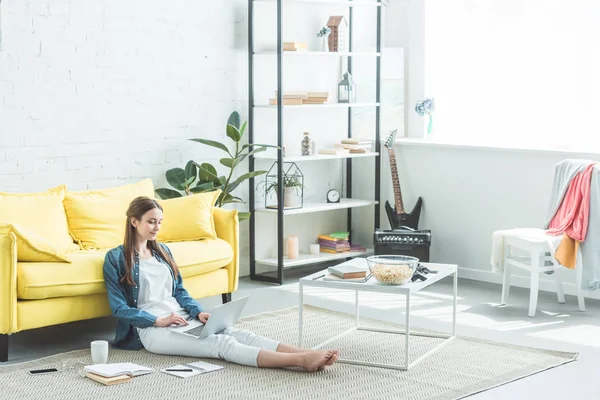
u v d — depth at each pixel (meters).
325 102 6.94
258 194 7.09
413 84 7.64
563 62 6.91
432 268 5.13
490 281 6.88
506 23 7.21
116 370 4.39
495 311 5.91
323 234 7.68
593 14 6.72
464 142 7.17
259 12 6.95
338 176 7.78
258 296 6.36
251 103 6.84
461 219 7.03
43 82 5.76
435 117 7.67
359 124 7.72
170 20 6.41
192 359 4.71
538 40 7.04
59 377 4.43
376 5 7.32
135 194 5.80
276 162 7.21
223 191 6.56
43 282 4.70
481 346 5.04
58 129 5.86
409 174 7.37
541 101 7.06
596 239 5.73
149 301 4.90
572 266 5.75
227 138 6.87
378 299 6.27
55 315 4.80
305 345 5.09
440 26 7.55
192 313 4.93
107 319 5.74
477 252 6.95
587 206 5.71
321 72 7.50
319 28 7.41
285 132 7.25
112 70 6.11
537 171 6.52
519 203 6.65
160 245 5.03
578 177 5.81
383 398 4.15
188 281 5.50
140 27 6.24
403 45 7.68
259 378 4.42
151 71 6.33
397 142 7.38
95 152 6.07
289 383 4.35
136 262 4.89
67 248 5.29
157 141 6.41
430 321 5.64
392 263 4.68
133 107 6.25
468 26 7.42
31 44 5.68
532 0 7.04
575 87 6.86
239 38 6.86
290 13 7.18
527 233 5.93
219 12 6.70
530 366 4.66
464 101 7.51
